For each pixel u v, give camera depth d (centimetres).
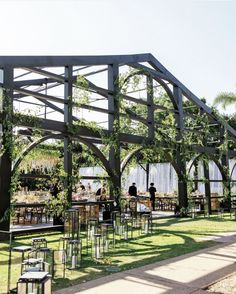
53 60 930
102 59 1078
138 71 1207
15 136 818
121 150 1203
